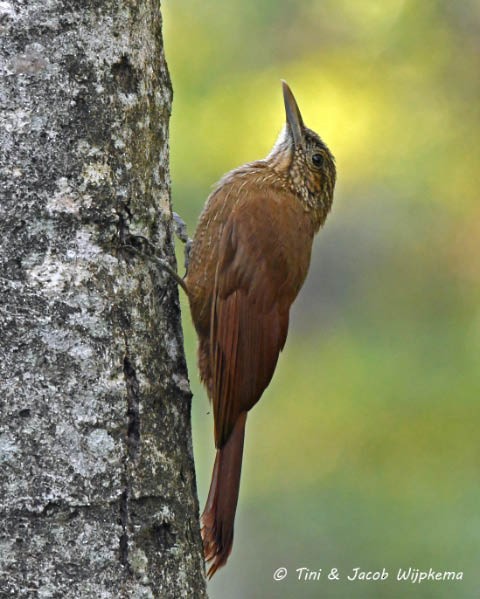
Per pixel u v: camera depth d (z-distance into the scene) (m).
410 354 12.55
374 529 11.52
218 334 8.30
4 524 5.55
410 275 13.16
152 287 6.33
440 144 12.87
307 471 12.12
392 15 12.92
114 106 6.05
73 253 5.84
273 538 12.15
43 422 5.67
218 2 12.54
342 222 13.37
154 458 6.05
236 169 9.12
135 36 6.22
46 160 5.81
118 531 5.79
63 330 5.76
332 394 12.37
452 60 12.85
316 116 12.87
